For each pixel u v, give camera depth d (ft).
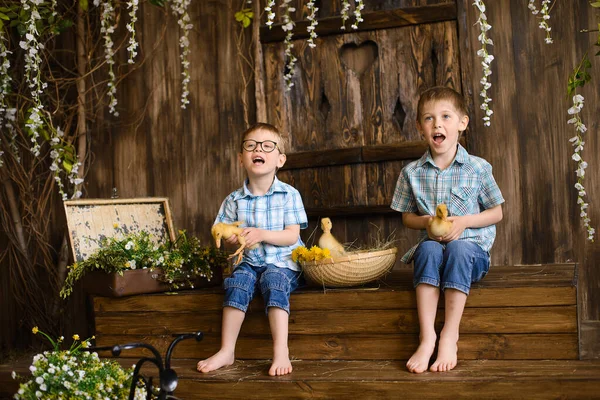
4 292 12.28
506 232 10.51
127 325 8.88
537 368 7.01
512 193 10.48
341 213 11.02
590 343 9.97
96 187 12.31
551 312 7.31
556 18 10.32
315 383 7.13
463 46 10.54
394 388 6.93
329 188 11.17
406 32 10.85
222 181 11.81
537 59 10.39
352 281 8.02
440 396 6.81
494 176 10.55
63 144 12.09
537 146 10.38
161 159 12.09
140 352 8.80
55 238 12.28
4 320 12.26
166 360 5.86
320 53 11.26
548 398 6.60
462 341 7.58
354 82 11.12
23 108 12.21
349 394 7.04
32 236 12.27
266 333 8.24
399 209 8.90
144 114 12.16
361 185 11.03
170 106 12.03
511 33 10.47
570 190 10.27
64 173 12.30
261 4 11.51
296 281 8.55
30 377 7.92
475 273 7.79
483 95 9.31
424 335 7.43
